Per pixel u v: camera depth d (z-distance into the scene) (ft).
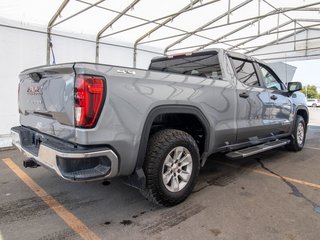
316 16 37.63
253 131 12.41
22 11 23.80
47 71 7.92
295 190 10.56
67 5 24.27
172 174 8.85
